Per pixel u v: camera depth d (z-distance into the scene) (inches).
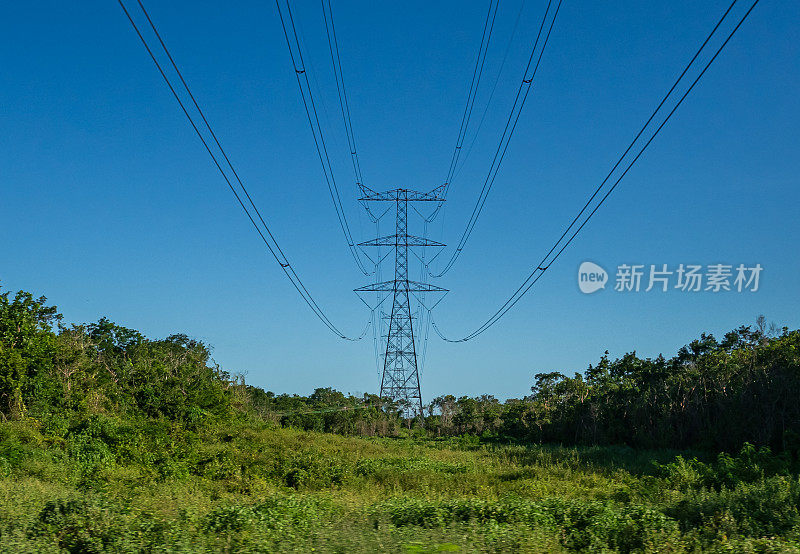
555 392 3132.4
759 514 739.4
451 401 4047.7
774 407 1851.6
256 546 548.4
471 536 558.3
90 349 2967.5
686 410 2287.2
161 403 2539.4
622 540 616.1
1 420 1948.8
